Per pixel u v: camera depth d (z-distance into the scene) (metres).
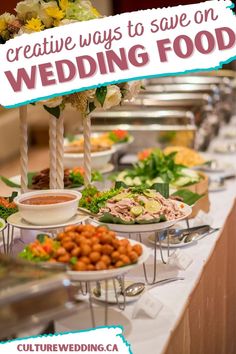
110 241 1.63
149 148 3.79
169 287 1.93
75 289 1.63
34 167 4.22
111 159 3.47
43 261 1.58
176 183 2.77
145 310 1.70
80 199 2.15
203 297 2.11
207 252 2.25
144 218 1.96
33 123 4.84
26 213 1.93
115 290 1.75
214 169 3.56
